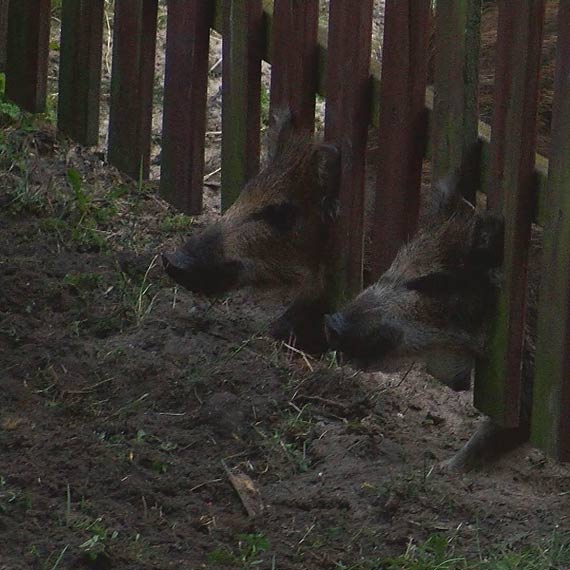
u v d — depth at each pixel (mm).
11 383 9688
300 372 10648
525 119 8617
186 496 8719
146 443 9336
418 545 8328
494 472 9812
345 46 10258
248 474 9242
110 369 10180
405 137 9828
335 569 7953
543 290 8578
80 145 13539
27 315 10797
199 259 10641
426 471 9438
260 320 11516
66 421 9383
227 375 10391
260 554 8023
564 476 9805
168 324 11016
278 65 11000
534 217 8836
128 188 13148
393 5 9727
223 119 11578
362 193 10484
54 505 8094
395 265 9617
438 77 9438
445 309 9398
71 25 12758
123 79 12422
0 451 8742
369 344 9445
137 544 7809
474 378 9477
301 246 10875
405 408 10609
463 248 9336
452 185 9477
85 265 11625
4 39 13359
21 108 13430
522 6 8477
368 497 8922
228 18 11320
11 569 7328
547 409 8633
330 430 9953
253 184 10938
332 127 10586
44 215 12344
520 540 8484
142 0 12047
